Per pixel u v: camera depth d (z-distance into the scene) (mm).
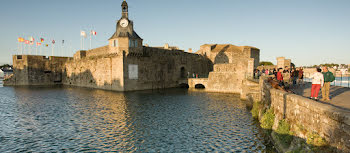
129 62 46469
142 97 36469
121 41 45719
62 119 21312
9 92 46375
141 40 48812
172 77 58125
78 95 39875
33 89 53375
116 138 15727
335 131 7039
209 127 18000
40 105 29344
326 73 11781
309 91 16719
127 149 13719
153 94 40562
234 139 14883
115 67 47156
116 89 47406
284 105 12312
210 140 14961
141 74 49344
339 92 15219
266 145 13188
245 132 16234
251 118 20641
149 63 51312
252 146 13359
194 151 13227
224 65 45562
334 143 7070
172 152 13172
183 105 28438
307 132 9039
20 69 68688
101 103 30391
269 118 15156
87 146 14289
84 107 27422
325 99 12000
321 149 7637
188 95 38844
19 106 28766
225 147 13609
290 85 21781
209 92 43594
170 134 16453
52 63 73062
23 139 15703
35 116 22734
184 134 16391
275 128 13297
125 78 45844
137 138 15680
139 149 13695
